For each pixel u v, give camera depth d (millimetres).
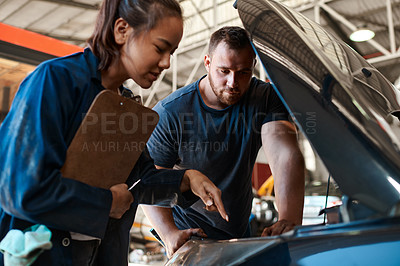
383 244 477
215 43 1036
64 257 673
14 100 665
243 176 1192
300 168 1004
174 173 885
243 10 928
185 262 721
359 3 6695
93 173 706
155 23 706
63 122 672
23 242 614
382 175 585
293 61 778
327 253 519
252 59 1012
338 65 830
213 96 1133
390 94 912
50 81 654
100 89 737
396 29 6992
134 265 4000
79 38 8102
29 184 592
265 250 565
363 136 649
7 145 621
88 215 653
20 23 7582
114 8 726
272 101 1149
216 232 1237
